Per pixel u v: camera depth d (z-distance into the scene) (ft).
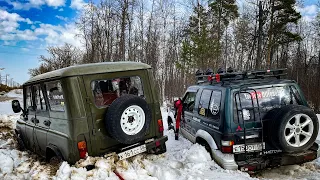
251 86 15.43
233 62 116.98
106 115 13.26
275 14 82.17
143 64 15.67
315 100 63.46
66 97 13.25
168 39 101.81
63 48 110.42
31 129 18.26
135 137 13.55
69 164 13.33
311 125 13.73
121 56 87.81
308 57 113.50
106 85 14.17
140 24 92.63
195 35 70.33
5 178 14.66
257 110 15.05
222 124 15.11
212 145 16.02
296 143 13.70
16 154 18.89
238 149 14.57
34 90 17.43
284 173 15.57
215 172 14.61
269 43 81.25
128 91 14.89
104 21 92.17
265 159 14.78
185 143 22.40
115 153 14.03
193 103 21.33
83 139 13.24
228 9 94.68
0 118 33.50
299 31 116.78
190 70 71.56
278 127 13.52
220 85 16.89
